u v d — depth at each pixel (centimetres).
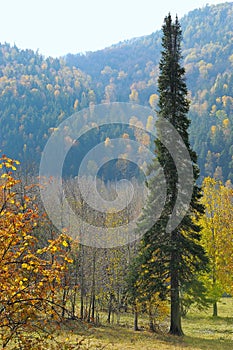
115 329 2567
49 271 688
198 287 2569
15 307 666
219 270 3553
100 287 2934
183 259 2566
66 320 710
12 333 675
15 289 672
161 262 2550
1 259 669
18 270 695
